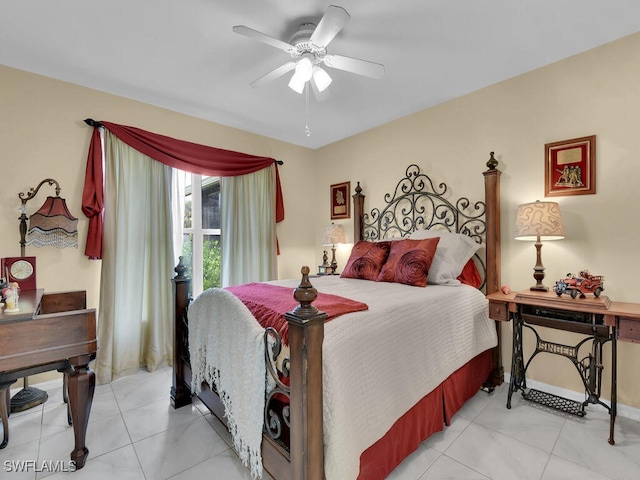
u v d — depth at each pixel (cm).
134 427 196
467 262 261
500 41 210
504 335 259
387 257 270
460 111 288
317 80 209
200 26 193
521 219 218
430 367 174
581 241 222
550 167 235
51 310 200
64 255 255
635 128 203
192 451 173
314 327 111
